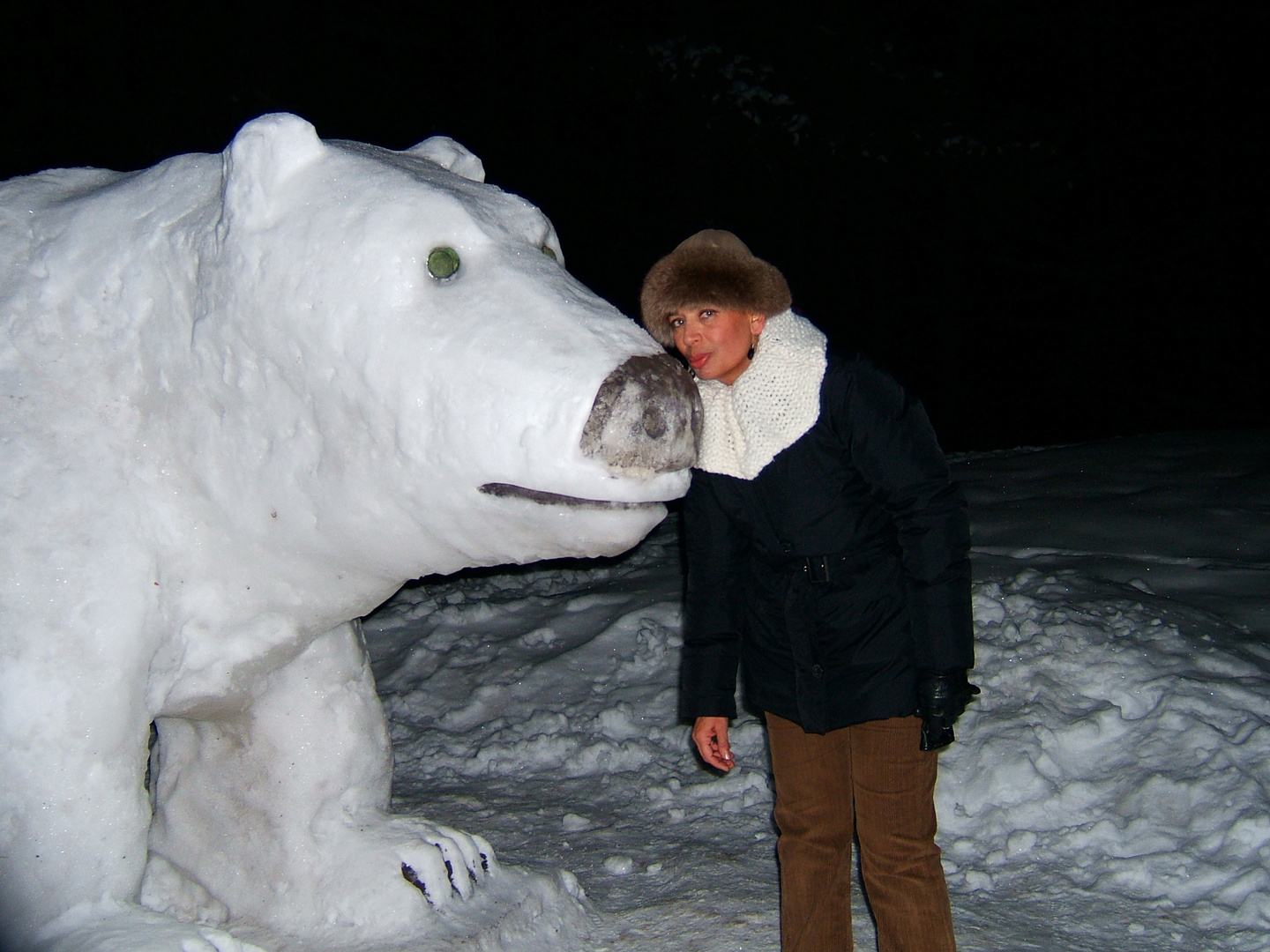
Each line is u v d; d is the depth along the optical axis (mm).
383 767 3123
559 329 2262
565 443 2150
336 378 2402
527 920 3078
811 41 17344
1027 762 4016
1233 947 3096
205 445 2629
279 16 12883
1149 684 4309
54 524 2516
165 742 2914
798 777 2736
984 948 3018
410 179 2471
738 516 2691
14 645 2430
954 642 2480
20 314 2645
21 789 2406
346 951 2807
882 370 2576
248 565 2695
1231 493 7051
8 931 2400
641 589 6453
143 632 2557
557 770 4738
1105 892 3432
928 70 18656
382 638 6312
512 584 6926
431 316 2322
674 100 16422
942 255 21203
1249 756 3861
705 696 2848
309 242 2410
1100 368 22531
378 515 2484
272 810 2986
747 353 2635
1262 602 5195
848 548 2594
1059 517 6754
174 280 2623
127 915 2459
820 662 2617
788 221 19969
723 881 3508
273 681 2953
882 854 2588
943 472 2541
